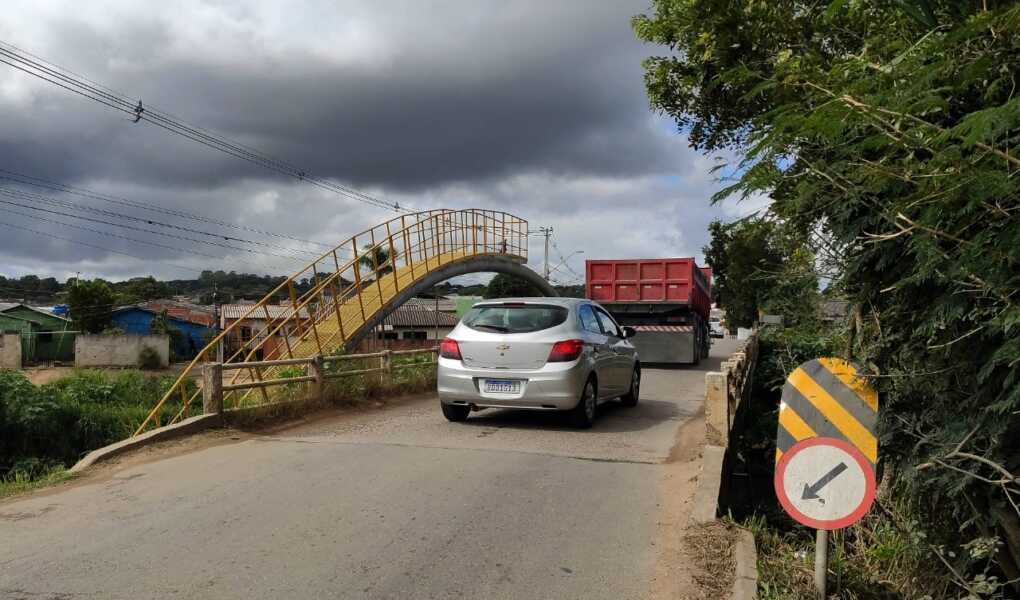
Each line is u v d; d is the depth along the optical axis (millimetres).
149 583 4086
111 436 13680
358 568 4355
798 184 3709
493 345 9008
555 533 5047
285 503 5613
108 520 5219
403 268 20188
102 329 49594
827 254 4281
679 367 21734
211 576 4199
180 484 6191
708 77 7469
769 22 6203
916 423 4379
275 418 9531
